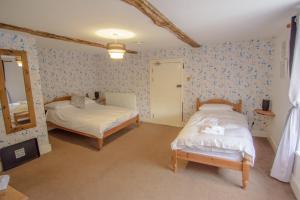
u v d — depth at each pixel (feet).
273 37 10.85
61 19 6.74
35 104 9.75
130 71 16.51
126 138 12.49
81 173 8.20
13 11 5.89
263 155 9.54
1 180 4.80
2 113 8.46
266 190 6.77
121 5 5.48
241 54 12.14
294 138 6.82
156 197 6.54
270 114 10.49
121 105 16.83
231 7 5.82
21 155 9.12
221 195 6.57
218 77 13.08
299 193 6.07
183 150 7.84
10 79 8.63
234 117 10.41
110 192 6.86
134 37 9.97
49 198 6.60
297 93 6.49
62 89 14.74
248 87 12.26
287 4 5.62
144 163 9.02
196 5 5.60
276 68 10.38
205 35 9.87
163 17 6.47
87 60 16.78
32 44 9.37
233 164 6.97
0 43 8.18
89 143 11.64
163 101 15.52
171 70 14.71
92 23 7.27
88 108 14.39
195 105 14.21
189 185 7.20
